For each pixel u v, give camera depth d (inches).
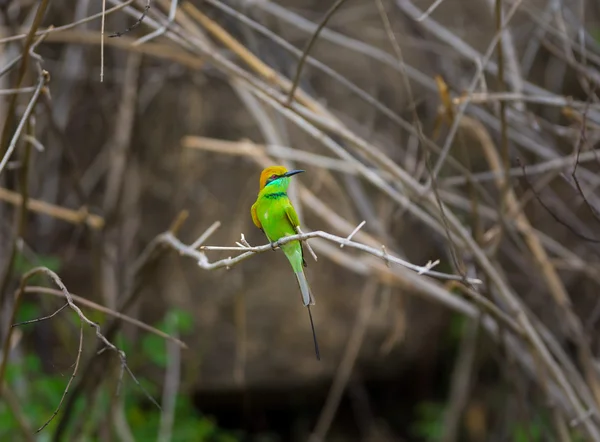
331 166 421.4
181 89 568.7
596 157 349.7
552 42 551.8
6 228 477.1
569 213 506.3
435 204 366.3
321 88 572.7
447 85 375.6
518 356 454.9
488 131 518.6
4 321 478.9
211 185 565.9
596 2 590.9
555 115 550.9
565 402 440.5
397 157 547.2
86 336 468.4
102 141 562.3
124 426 454.0
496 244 400.2
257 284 559.5
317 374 568.7
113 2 342.0
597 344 574.6
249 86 388.2
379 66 574.6
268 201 301.1
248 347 557.3
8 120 300.0
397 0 495.8
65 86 530.6
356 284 569.6
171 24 352.5
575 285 592.1
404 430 627.8
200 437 515.8
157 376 558.6
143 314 550.0
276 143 435.8
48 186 534.3
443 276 257.4
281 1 580.1
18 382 457.1
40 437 450.3
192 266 558.9
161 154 563.2
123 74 542.6
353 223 542.6
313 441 474.6
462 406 545.0
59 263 500.4
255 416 599.5
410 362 601.0
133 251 546.9
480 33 584.7
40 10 283.9
